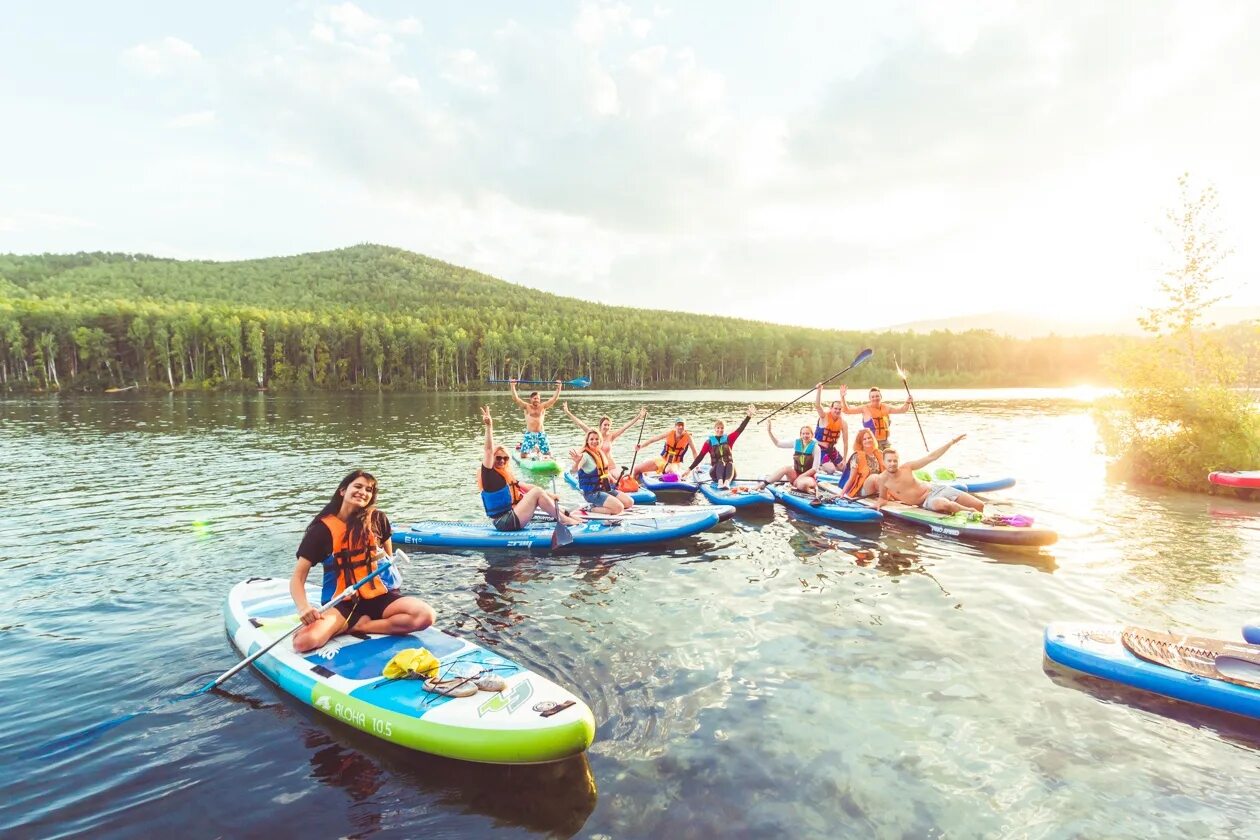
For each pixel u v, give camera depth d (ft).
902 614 19.86
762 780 11.82
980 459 55.36
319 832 10.53
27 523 32.04
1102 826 10.71
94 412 117.60
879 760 12.46
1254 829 10.65
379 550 16.69
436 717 12.63
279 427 87.56
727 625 18.97
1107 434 46.42
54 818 10.80
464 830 10.57
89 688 15.24
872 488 34.76
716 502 34.88
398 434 78.18
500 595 21.47
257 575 23.84
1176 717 14.07
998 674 15.99
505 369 303.27
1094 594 21.56
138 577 23.53
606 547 27.35
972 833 10.50
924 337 397.80
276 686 15.20
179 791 11.53
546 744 11.96
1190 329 43.96
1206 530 30.35
